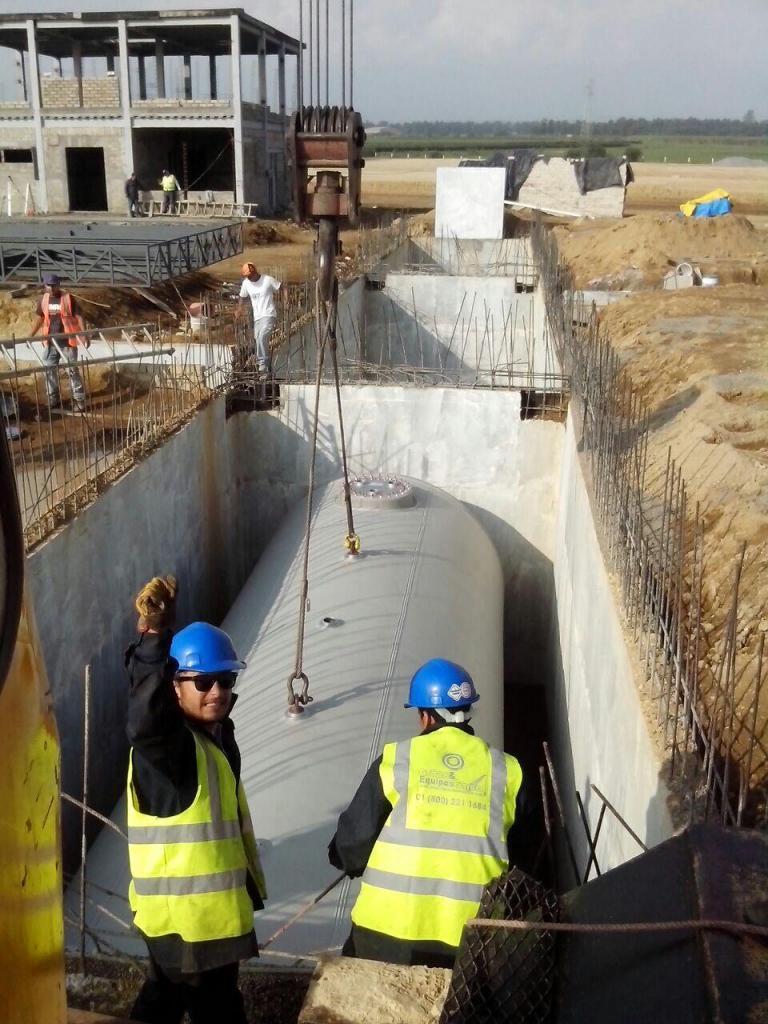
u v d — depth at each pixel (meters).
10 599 1.63
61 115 37.25
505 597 12.33
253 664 7.75
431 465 12.04
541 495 11.95
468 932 2.58
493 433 11.82
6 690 1.69
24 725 1.77
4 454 1.62
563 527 10.70
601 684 6.48
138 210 35.34
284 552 10.24
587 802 6.84
